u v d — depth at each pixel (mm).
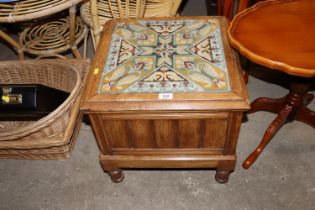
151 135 1036
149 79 971
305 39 958
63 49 1659
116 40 1145
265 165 1332
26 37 1810
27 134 1133
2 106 1208
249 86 1701
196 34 1145
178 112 928
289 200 1209
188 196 1252
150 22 1231
